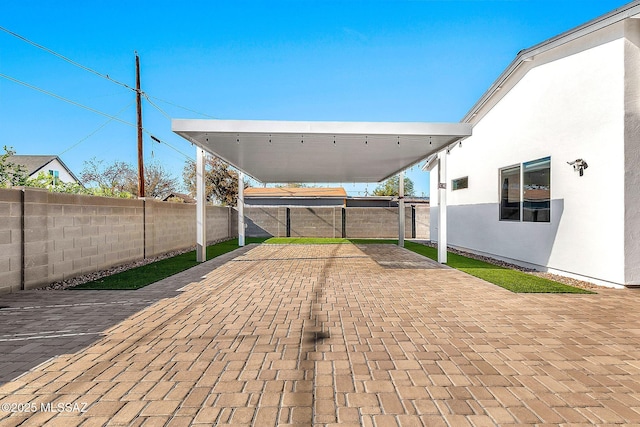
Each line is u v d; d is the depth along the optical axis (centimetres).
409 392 259
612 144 614
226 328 403
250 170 1409
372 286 637
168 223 1123
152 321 428
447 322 427
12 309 480
